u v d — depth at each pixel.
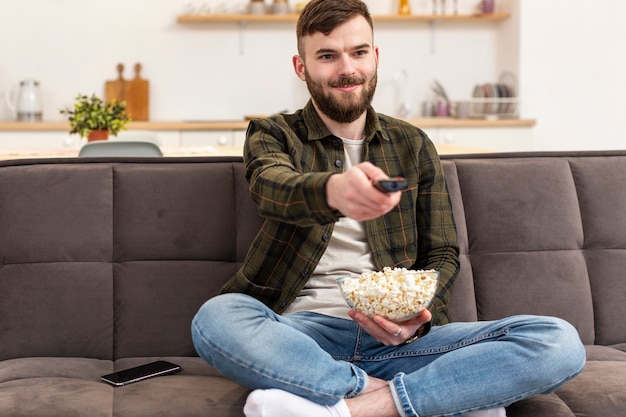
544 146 5.71
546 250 2.21
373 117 2.01
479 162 2.25
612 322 2.21
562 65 5.67
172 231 2.12
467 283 2.17
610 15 5.68
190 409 1.64
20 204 2.09
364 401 1.64
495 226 2.20
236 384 1.80
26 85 5.27
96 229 2.10
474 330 1.78
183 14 5.58
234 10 5.66
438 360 1.67
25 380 1.82
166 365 1.93
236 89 5.71
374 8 5.79
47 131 5.15
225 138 5.27
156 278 2.10
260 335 1.64
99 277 2.08
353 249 1.95
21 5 5.44
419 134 2.06
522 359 1.63
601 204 2.26
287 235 1.89
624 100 5.73
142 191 2.12
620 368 1.87
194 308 2.10
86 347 2.06
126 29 5.55
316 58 1.91
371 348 1.83
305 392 1.61
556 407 1.68
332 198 1.44
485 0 5.76
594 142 5.75
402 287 1.64
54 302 2.06
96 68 5.55
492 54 5.90
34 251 2.07
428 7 5.84
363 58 1.91
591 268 2.24
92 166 2.14
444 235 2.00
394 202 1.39
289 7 5.61
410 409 1.62
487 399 1.63
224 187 2.15
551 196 2.23
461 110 5.60
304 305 1.89
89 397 1.68
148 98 5.58
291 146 1.93
